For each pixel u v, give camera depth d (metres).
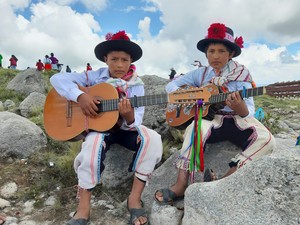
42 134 4.66
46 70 21.45
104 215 3.22
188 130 3.24
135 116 3.23
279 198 2.18
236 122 3.30
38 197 3.54
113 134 3.49
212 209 2.43
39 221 3.16
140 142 3.19
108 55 3.46
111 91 3.27
